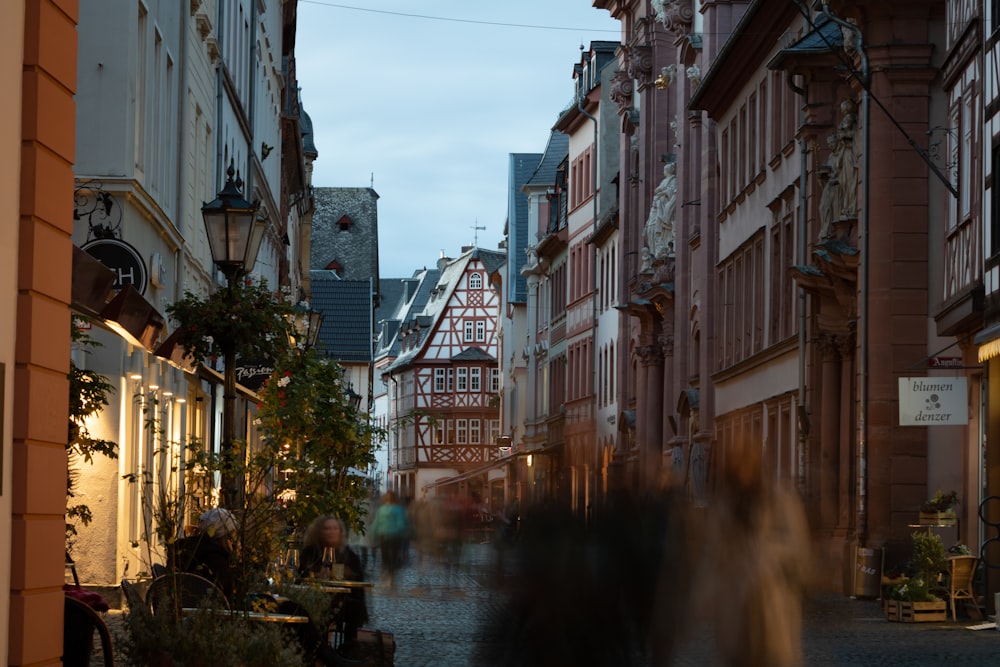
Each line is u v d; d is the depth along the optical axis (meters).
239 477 17.19
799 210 37.75
